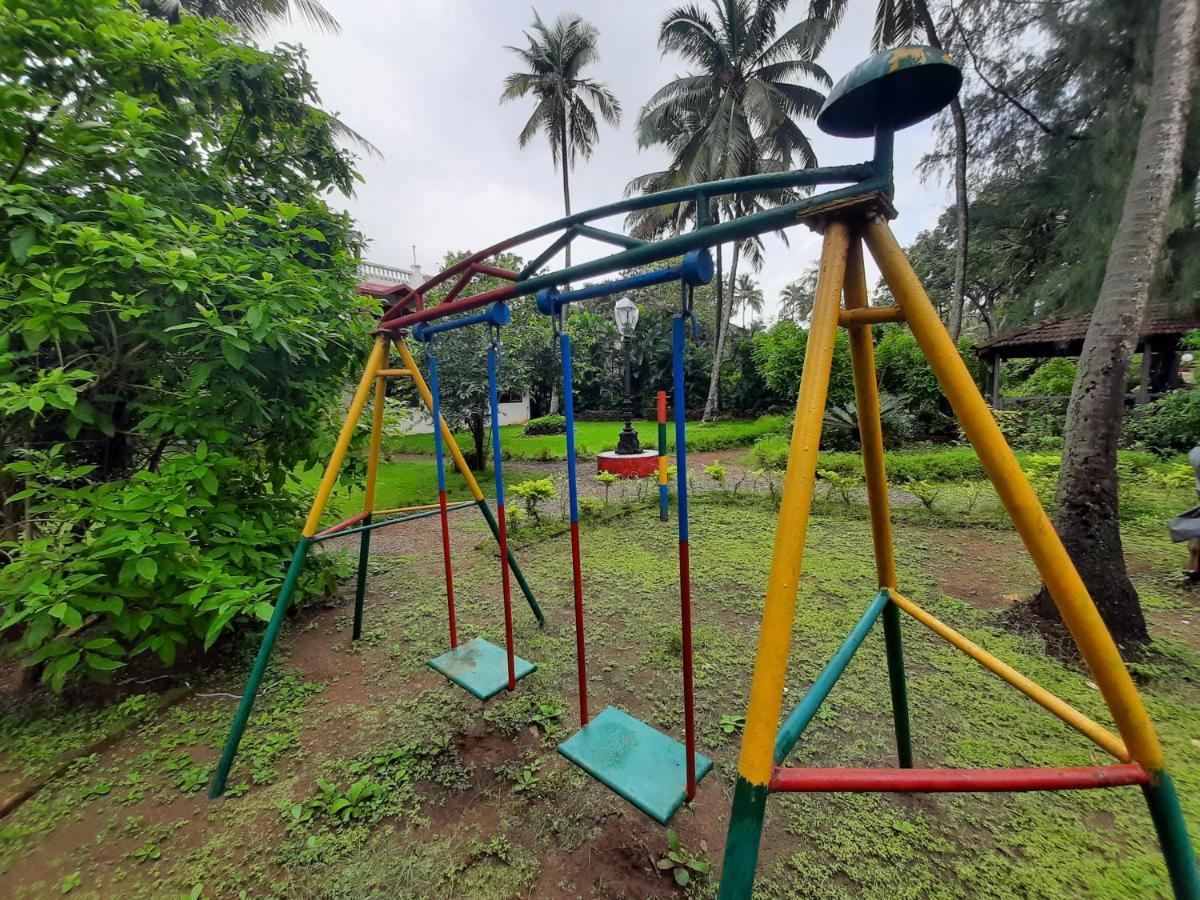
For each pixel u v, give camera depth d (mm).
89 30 2035
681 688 2158
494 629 2727
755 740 760
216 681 2266
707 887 1285
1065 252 7855
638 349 15594
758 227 1036
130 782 1679
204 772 1706
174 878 1341
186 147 2467
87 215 2047
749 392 14672
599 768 1581
